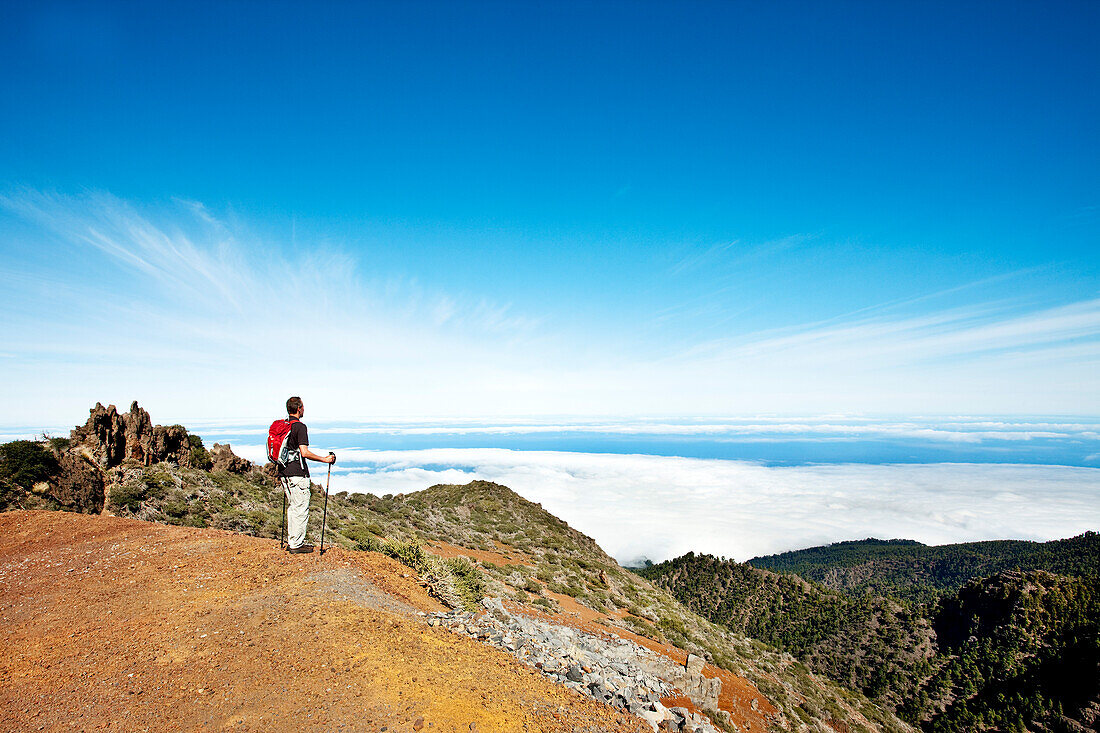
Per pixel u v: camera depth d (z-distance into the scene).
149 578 9.57
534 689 7.93
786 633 130.38
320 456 11.39
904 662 111.88
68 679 6.68
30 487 19.27
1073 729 81.81
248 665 7.04
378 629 8.30
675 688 20.83
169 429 27.86
